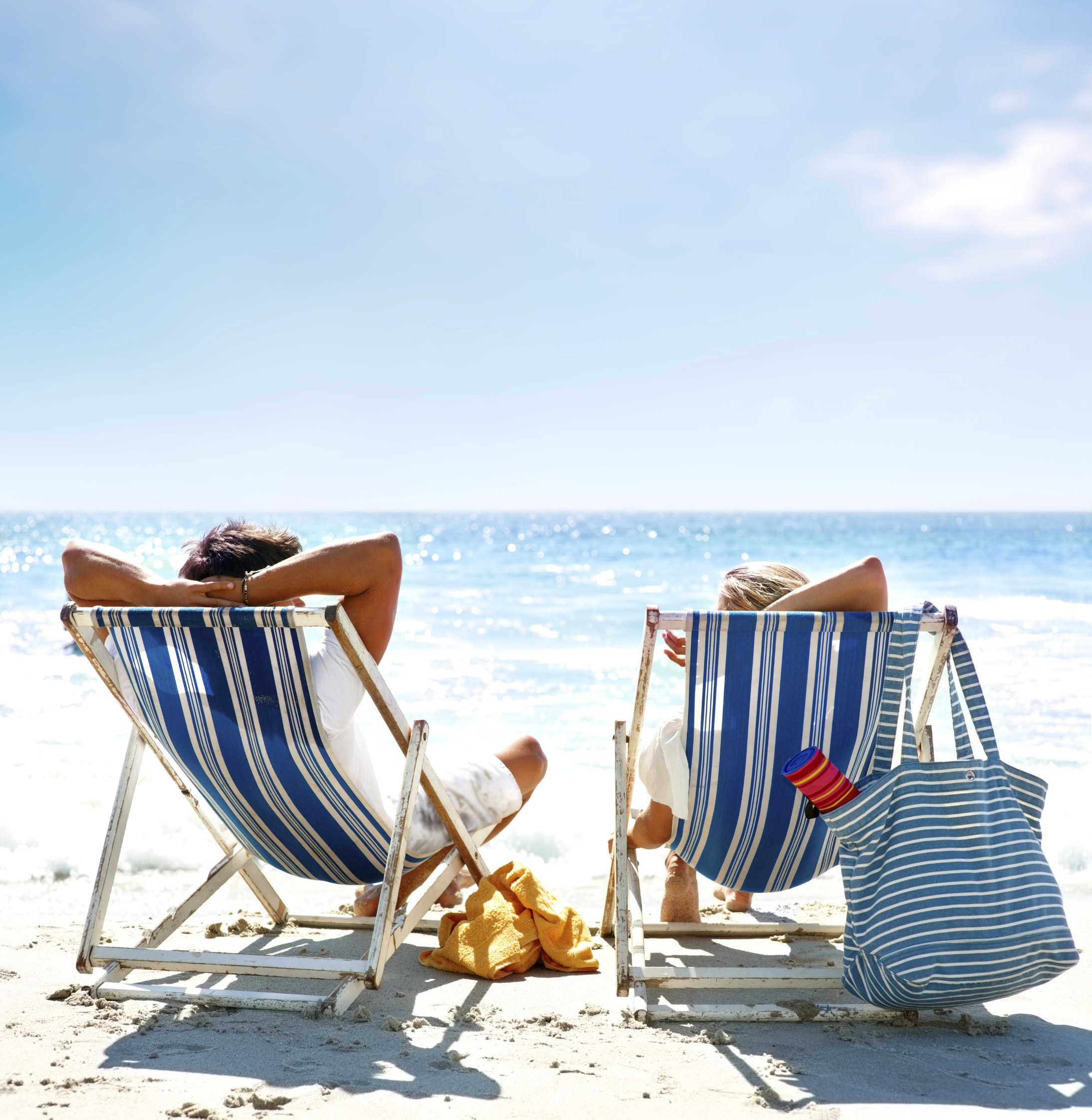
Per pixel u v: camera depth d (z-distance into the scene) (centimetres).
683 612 230
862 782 233
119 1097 190
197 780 273
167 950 259
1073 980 268
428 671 1034
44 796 506
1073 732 690
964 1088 199
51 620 1551
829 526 9500
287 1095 191
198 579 263
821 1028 234
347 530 8406
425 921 318
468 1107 188
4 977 262
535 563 3369
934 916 215
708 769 247
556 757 650
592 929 321
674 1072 206
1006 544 4256
